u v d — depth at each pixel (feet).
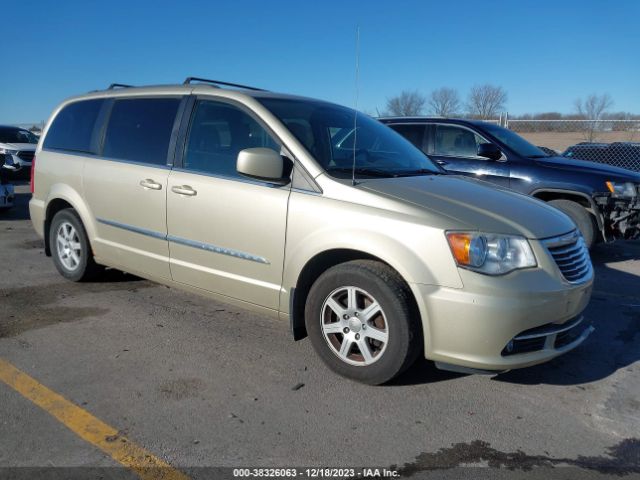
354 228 11.28
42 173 18.60
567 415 10.80
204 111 14.42
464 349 10.46
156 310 16.02
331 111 14.88
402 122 27.43
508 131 26.78
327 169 12.23
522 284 10.42
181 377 11.90
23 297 16.98
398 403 11.04
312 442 9.62
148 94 15.96
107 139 16.62
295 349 13.52
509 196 12.76
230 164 13.53
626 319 16.49
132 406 10.64
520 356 10.68
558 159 25.02
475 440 9.84
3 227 29.45
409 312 10.83
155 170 14.84
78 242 17.90
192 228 13.96
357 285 11.30
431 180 13.05
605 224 23.03
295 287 12.22
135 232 15.46
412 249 10.69
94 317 15.37
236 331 14.58
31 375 11.81
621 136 52.03
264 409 10.67
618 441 9.93
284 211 12.23
